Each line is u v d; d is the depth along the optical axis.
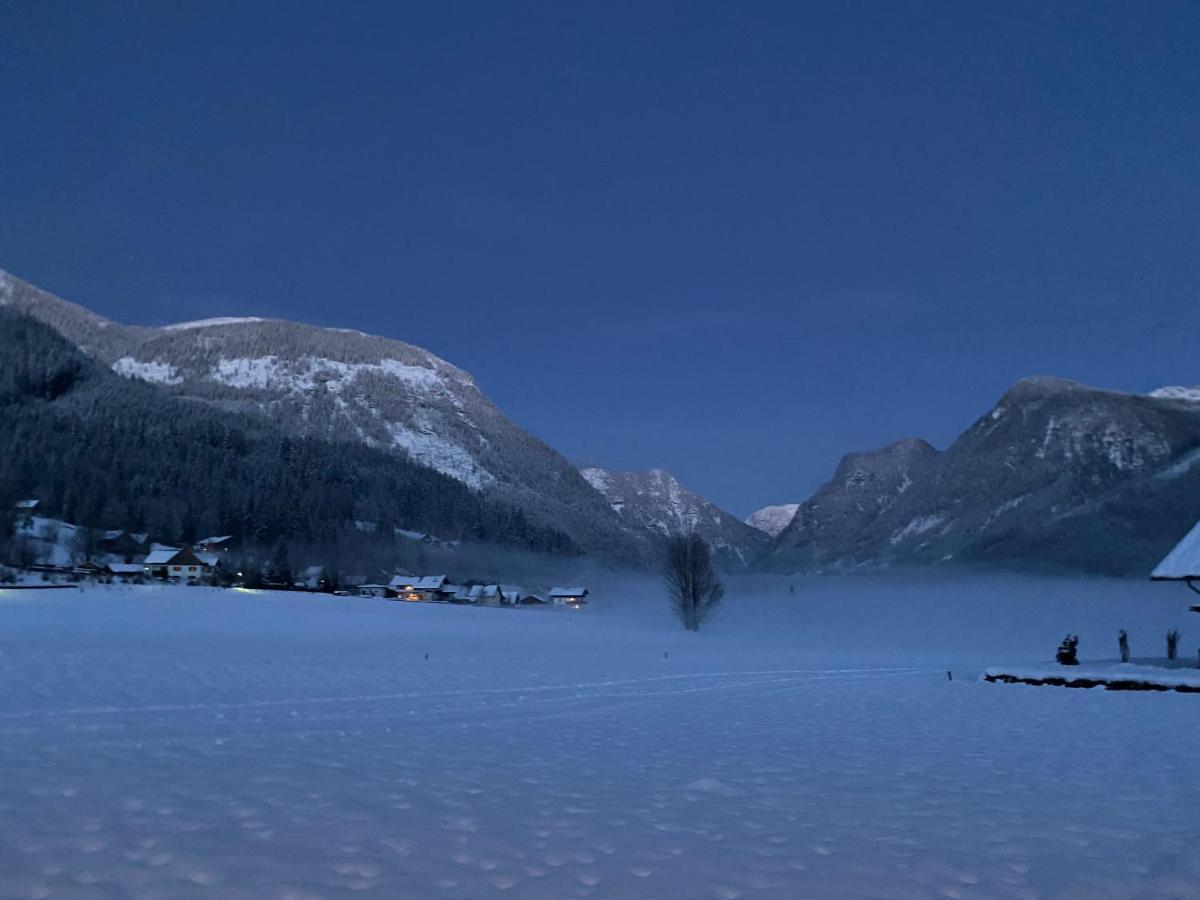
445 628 60.31
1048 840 7.25
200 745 11.36
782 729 14.43
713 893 5.79
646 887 5.89
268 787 8.84
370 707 16.08
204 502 176.00
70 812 7.62
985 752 12.09
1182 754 12.02
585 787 9.27
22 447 169.75
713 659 35.34
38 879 5.79
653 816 7.98
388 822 7.51
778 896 5.76
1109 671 24.23
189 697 16.56
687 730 14.13
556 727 14.18
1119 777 10.20
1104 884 6.09
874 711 17.41
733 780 9.79
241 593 81.00
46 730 12.27
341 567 159.75
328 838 6.95
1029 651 49.00
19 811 7.62
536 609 107.56
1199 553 24.91
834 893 5.84
